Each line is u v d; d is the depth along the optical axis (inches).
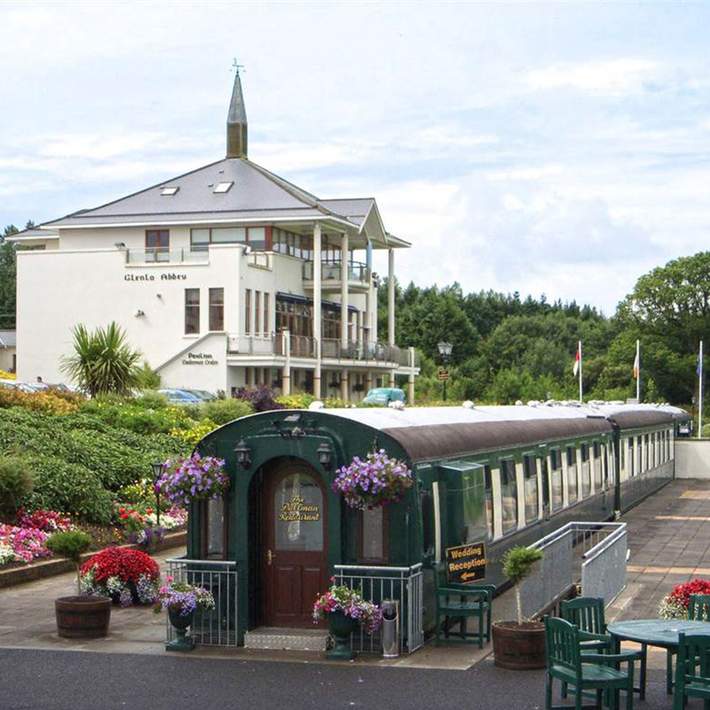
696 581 622.2
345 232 2699.3
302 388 2605.8
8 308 4859.7
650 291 4074.8
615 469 1299.2
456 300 5000.0
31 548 880.3
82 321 2517.2
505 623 582.6
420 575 603.8
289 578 625.0
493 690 527.8
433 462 641.6
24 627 677.3
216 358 2395.4
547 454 927.7
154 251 2495.1
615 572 769.6
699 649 470.3
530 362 4311.0
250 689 532.7
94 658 596.4
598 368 4220.0
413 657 589.3
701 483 1841.8
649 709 503.2
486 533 697.0
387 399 2240.4
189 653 603.8
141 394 1695.4
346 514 604.7
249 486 620.4
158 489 633.0
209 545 634.2
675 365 3976.4
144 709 502.3
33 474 983.0
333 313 2851.9
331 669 566.9
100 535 992.2
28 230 2918.3
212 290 2429.9
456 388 3430.1
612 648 510.3
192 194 2655.0
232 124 2876.5
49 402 1427.2
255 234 2564.0
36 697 521.7
